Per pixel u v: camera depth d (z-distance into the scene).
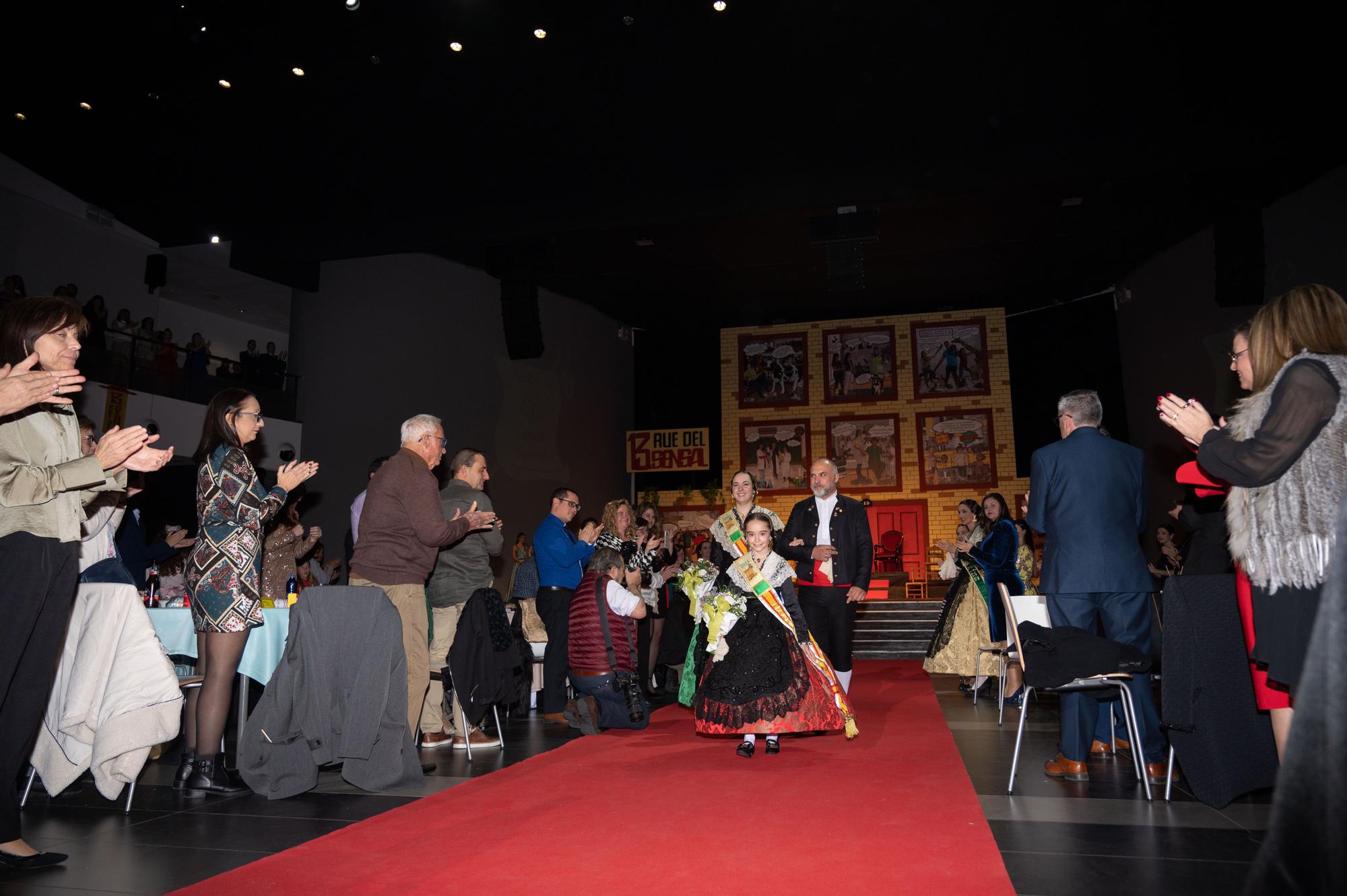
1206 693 3.68
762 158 12.22
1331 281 12.80
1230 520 2.36
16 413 2.84
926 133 11.66
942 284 19.72
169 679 3.74
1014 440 21.47
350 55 10.41
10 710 2.89
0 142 11.83
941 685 9.49
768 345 22.83
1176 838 3.15
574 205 13.23
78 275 13.13
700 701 5.12
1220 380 15.42
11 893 2.62
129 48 10.30
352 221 13.59
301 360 14.85
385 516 4.62
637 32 10.06
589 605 6.16
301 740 4.01
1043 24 9.87
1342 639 0.73
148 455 3.08
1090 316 20.84
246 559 4.14
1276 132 11.34
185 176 12.57
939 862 2.84
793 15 9.79
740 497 6.08
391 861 2.90
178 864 2.91
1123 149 11.78
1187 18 9.73
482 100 11.16
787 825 3.34
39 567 2.83
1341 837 0.70
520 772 4.51
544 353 18.69
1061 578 4.29
